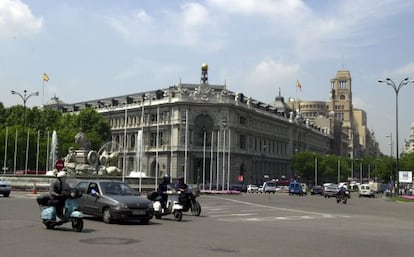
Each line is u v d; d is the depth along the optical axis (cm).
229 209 4334
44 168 12988
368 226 2947
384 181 19038
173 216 3359
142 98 15588
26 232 2145
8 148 12719
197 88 15225
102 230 2309
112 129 16938
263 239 2112
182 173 14650
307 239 2158
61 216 2253
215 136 14962
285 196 8919
